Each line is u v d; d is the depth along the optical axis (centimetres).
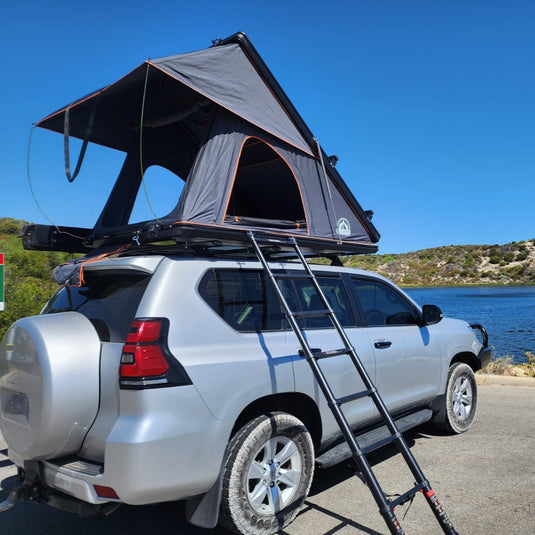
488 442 510
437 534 325
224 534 333
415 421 456
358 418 399
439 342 508
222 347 311
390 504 283
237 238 374
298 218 610
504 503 368
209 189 386
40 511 376
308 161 488
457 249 14462
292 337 361
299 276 368
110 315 312
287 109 469
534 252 13550
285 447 333
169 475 270
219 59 415
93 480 269
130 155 509
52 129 482
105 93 424
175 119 479
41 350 286
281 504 324
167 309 295
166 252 349
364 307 445
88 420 293
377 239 550
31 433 289
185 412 280
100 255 364
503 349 2216
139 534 336
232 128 421
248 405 326
